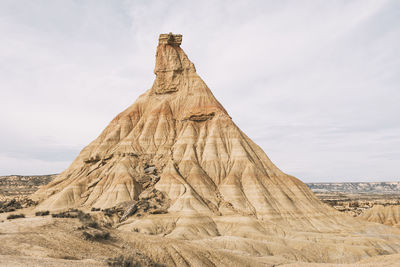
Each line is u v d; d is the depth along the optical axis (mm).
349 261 72312
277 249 69312
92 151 130875
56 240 32562
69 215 46625
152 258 40531
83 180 108688
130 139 124688
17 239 30031
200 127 129500
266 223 89688
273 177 114812
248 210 97938
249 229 83375
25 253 26891
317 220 100375
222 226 87312
